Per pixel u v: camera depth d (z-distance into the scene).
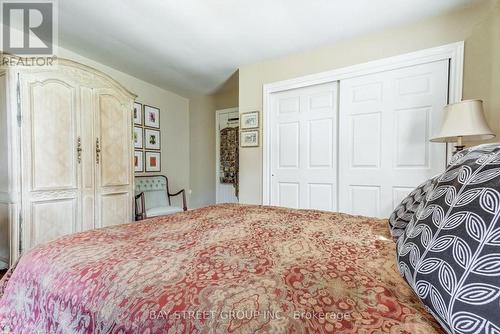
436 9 2.20
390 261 0.73
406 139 2.48
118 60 3.35
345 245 0.87
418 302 0.54
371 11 2.24
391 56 2.51
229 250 0.82
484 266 0.43
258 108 3.37
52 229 2.35
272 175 3.30
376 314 0.50
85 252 0.85
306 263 0.71
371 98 2.63
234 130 4.76
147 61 3.37
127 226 1.21
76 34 2.71
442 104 2.31
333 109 2.88
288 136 3.19
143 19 2.42
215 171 5.05
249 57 3.20
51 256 0.87
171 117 4.67
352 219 1.34
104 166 2.79
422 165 2.42
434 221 0.60
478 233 0.47
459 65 2.22
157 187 4.11
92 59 3.32
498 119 2.00
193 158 4.97
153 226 1.20
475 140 1.99
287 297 0.54
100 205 2.74
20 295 0.85
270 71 3.26
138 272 0.68
